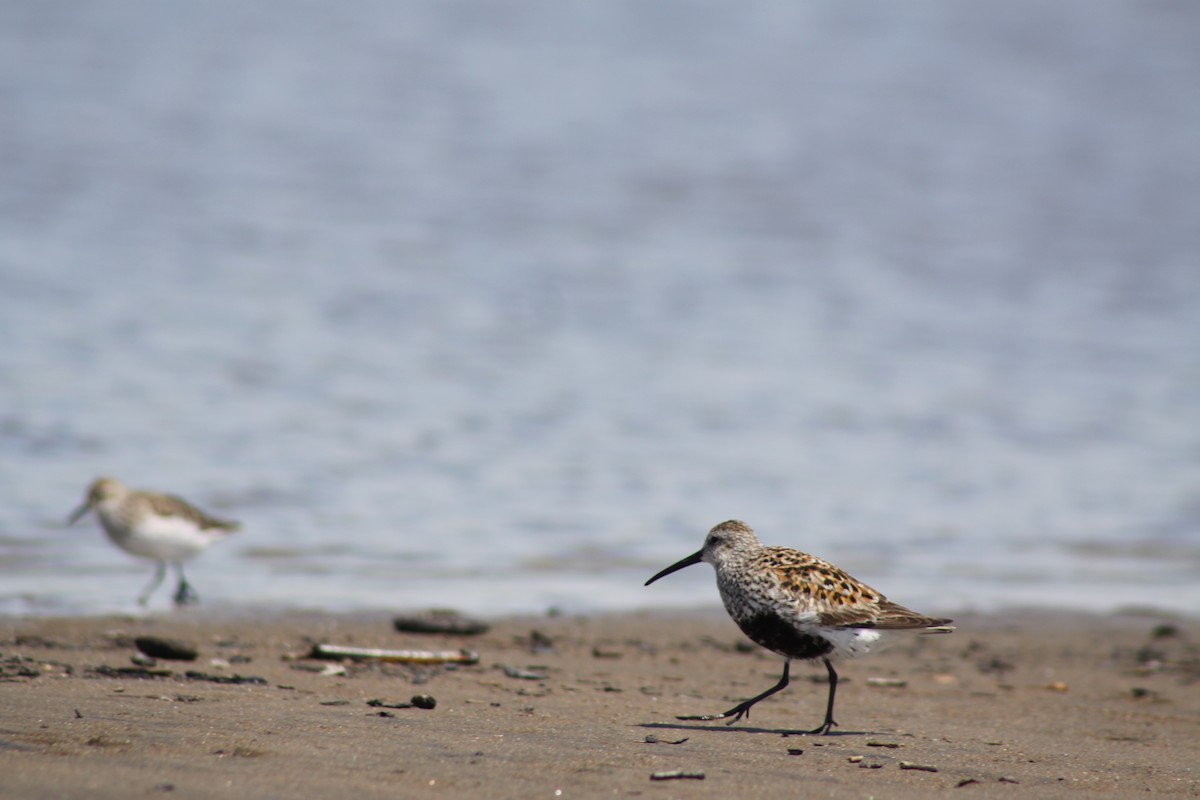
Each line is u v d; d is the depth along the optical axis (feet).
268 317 73.77
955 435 61.98
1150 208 115.14
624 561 45.03
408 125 124.67
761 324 79.15
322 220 95.91
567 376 67.46
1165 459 59.82
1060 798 20.83
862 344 76.23
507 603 39.83
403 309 77.51
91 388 60.18
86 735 21.31
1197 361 75.51
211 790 18.58
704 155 123.03
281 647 32.53
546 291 83.35
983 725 27.37
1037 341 78.38
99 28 149.38
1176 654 36.94
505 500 50.42
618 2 180.24
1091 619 40.93
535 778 20.08
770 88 148.46
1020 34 179.93
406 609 38.37
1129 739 26.45
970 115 144.97
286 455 53.88
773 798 19.76
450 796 18.94
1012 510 52.54
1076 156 132.36
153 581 40.65
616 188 111.45
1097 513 52.65
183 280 79.41
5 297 73.26
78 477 49.85
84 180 100.63
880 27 179.32
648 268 90.07
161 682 26.96
